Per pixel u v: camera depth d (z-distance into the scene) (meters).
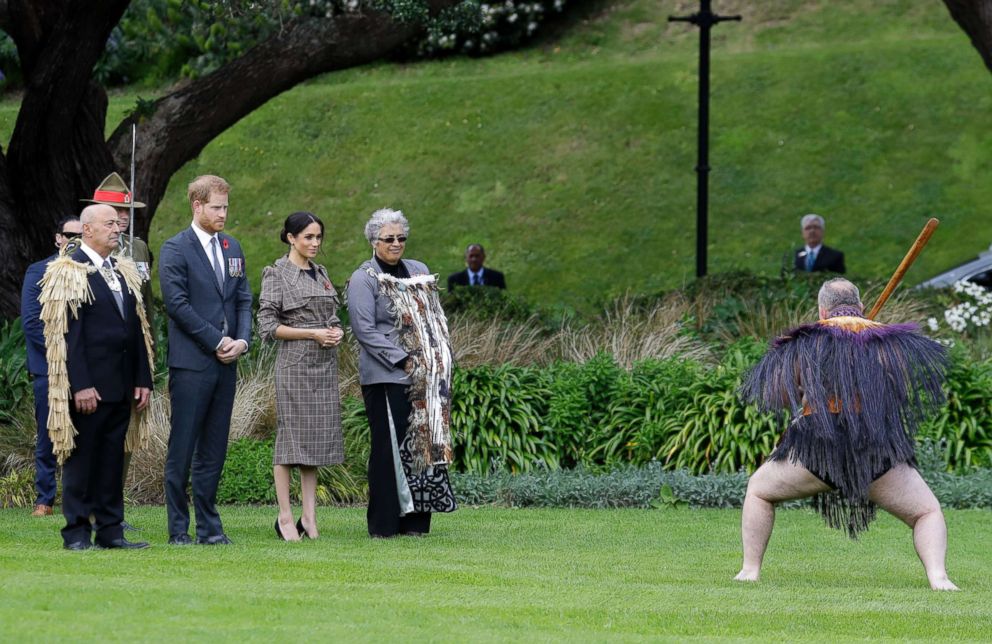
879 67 102.69
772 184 92.94
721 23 113.56
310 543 28.58
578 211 91.75
